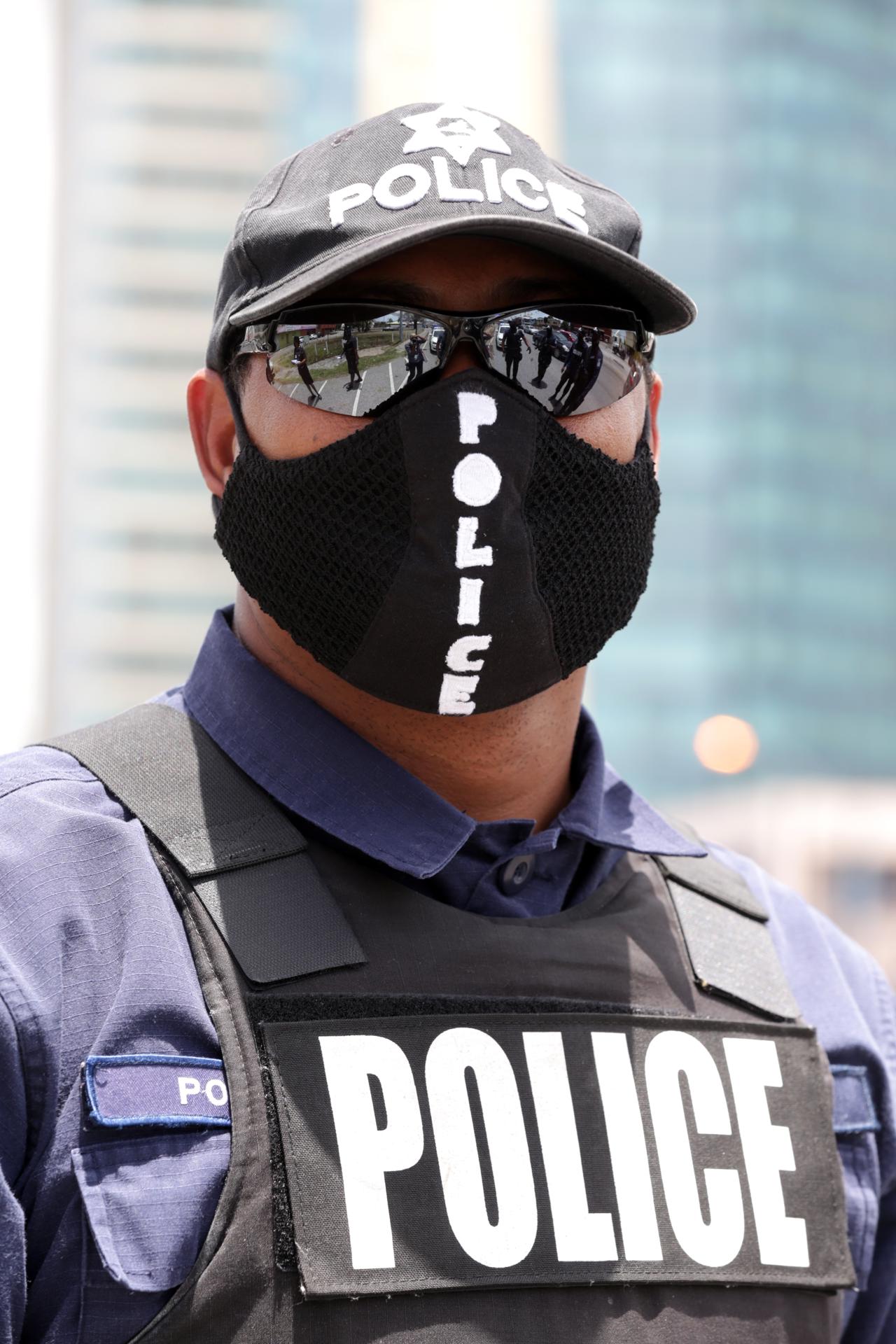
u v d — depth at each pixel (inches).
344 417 58.1
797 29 1593.3
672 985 60.5
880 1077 65.4
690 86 1587.1
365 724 60.6
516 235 56.1
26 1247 49.4
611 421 60.9
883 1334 65.3
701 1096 58.1
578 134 1582.2
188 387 66.1
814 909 71.1
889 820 1200.2
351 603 58.0
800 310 1593.3
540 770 62.9
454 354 58.1
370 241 55.2
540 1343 51.7
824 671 1599.4
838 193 1609.3
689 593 1604.3
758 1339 55.5
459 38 1104.2
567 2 1585.9
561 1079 55.7
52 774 57.7
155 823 56.2
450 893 59.6
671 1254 54.8
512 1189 53.4
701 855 65.1
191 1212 49.8
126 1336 48.8
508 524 57.2
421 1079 53.6
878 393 1609.3
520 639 58.0
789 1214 57.9
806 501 1601.9
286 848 56.8
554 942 58.6
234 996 52.9
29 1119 50.5
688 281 1594.5
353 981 54.6
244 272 61.0
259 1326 49.4
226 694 61.5
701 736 1578.5
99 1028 51.3
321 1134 51.6
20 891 52.9
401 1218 51.6
